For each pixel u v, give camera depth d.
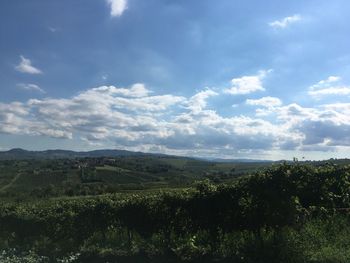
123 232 16.28
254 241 12.41
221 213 13.70
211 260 12.64
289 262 11.23
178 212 14.87
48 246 17.73
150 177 154.00
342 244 11.19
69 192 94.88
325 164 13.66
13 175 151.62
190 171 174.38
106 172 161.38
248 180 13.24
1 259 16.06
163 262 13.36
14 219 19.06
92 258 14.98
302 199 12.54
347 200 12.67
